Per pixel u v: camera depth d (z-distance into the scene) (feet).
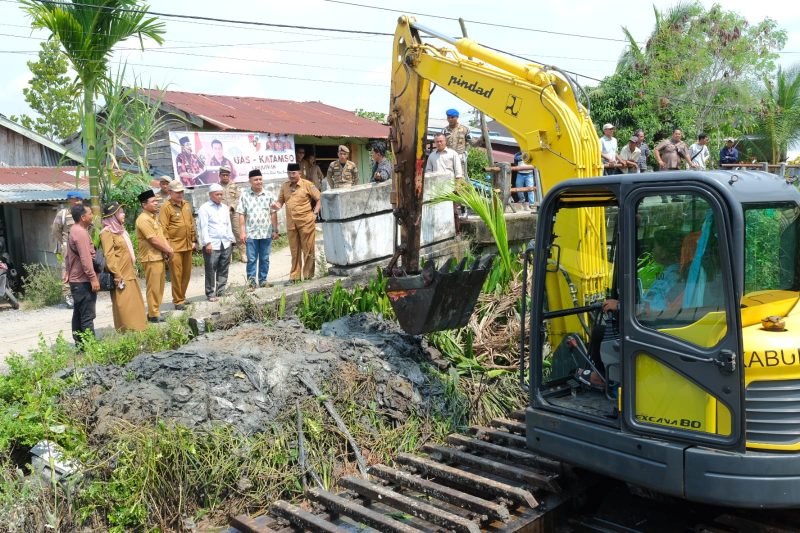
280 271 39.91
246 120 55.72
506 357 25.21
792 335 12.80
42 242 48.01
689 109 67.36
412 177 22.54
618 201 14.12
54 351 23.81
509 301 27.14
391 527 14.66
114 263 26.76
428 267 21.74
